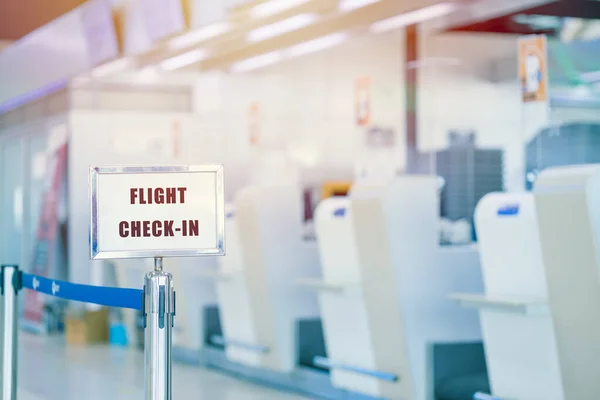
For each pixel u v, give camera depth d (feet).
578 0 22.95
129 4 30.58
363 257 23.02
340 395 25.09
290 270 28.14
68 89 37.50
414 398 22.03
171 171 14.88
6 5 40.63
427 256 22.24
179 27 27.73
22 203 43.93
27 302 43.80
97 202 14.79
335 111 33.35
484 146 26.00
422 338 22.12
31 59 40.19
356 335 24.11
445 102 30.53
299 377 27.25
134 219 14.83
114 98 36.50
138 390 27.58
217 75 34.27
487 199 19.76
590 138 21.49
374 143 32.73
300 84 33.86
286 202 28.48
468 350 22.26
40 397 26.40
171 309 14.83
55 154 39.45
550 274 17.26
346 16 28.43
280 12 25.84
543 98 21.93
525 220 18.44
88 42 33.94
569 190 16.55
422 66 31.17
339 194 29.43
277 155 33.94
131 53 31.14
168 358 14.76
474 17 28.04
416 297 22.13
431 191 22.39
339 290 23.40
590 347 16.75
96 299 16.16
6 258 45.70
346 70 33.06
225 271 31.48
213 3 26.20
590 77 21.71
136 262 34.58
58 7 39.60
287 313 27.99
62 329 40.47
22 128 43.62
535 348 18.54
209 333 32.71
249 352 29.60
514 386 19.22
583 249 16.46
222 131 34.68
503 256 19.13
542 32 24.54
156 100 35.78
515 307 17.70
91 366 32.45
